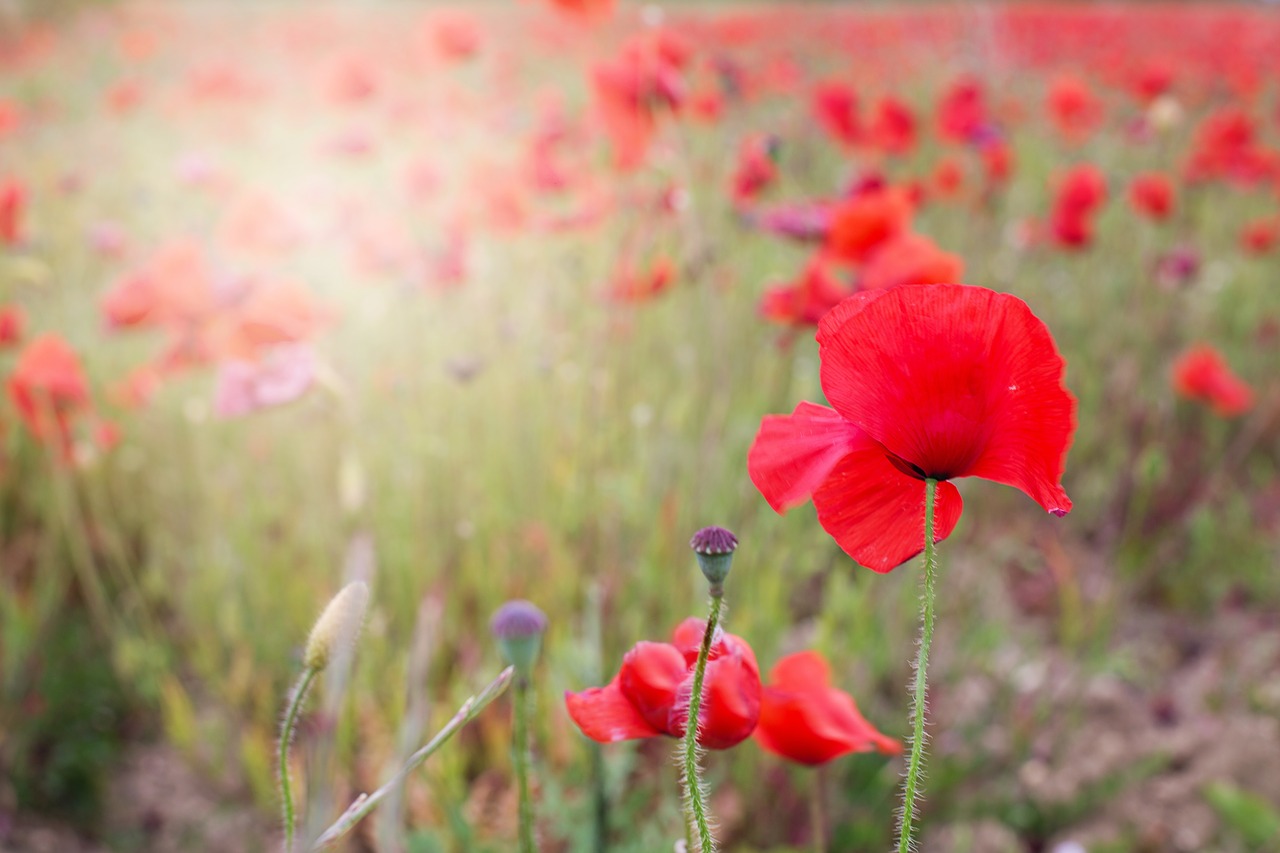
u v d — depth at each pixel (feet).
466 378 3.91
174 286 3.63
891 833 3.38
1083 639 4.17
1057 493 1.38
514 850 2.92
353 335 4.85
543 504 4.17
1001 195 6.46
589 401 4.09
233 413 3.10
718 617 1.45
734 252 5.35
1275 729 4.05
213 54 14.29
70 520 3.86
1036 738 3.92
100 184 7.77
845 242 3.34
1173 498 5.24
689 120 5.67
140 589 4.40
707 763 3.42
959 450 1.41
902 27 15.60
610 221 5.47
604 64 3.81
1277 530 5.31
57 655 4.05
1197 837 3.65
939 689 3.96
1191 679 4.38
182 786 3.77
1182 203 7.20
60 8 17.06
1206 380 4.73
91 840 3.57
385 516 4.00
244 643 3.78
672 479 4.01
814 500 1.48
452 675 3.70
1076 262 7.13
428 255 4.51
